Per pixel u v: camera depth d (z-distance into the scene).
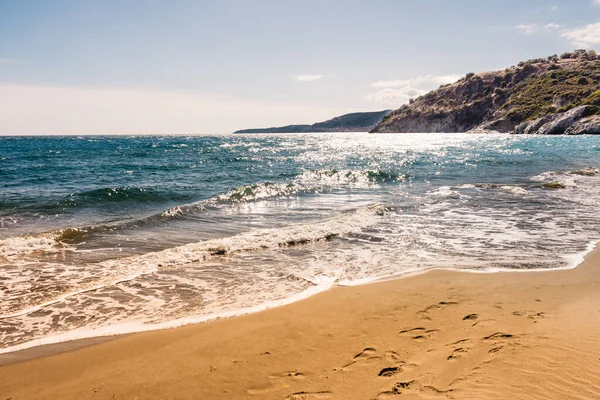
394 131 178.25
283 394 3.40
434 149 50.81
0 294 6.10
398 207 13.41
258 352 4.23
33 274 7.02
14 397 3.51
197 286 6.48
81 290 6.29
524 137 84.44
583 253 8.00
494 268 7.12
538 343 4.04
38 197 15.19
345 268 7.35
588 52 144.62
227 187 18.81
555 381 3.29
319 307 5.50
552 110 101.31
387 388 3.39
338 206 13.82
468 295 5.75
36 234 9.30
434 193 16.52
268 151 51.81
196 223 11.28
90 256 8.11
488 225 10.80
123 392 3.54
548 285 6.11
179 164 31.77
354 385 3.47
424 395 3.24
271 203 14.43
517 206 13.50
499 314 4.96
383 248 8.68
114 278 6.84
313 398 3.31
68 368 4.01
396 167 28.30
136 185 18.92
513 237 9.49
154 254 8.12
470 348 4.02
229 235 9.95
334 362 3.93
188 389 3.55
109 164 31.27
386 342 4.31
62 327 5.02
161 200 15.41
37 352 4.37
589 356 3.71
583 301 5.37
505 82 148.25
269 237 9.41
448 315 5.00
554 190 16.88
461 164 29.75
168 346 4.44
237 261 7.82
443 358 3.86
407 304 5.46
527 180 20.52
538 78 130.62
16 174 23.70
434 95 179.12
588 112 86.38
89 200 14.41
